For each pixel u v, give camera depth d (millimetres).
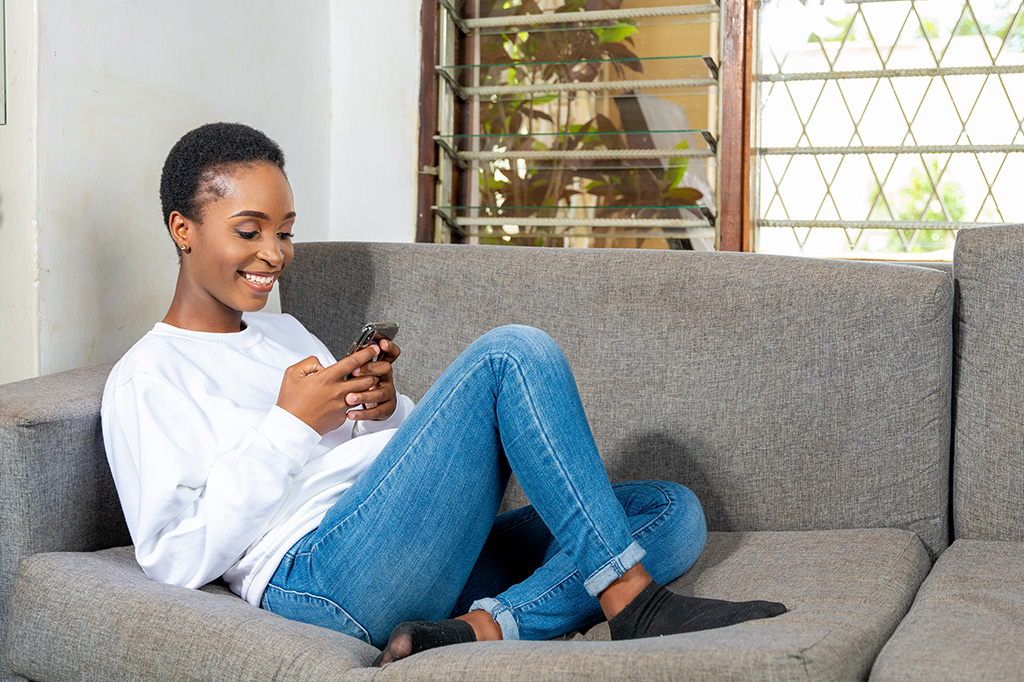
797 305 1513
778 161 2246
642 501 1285
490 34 2359
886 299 1461
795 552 1353
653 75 2236
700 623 1037
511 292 1684
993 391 1443
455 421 1122
